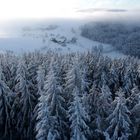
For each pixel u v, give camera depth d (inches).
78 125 1131.9
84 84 1456.7
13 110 1584.6
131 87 1877.5
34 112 1502.2
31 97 1550.2
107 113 1274.6
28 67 1843.0
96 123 1269.7
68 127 1279.5
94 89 1393.9
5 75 1950.1
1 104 1530.5
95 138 1268.5
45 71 1797.5
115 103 1212.5
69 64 1998.0
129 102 1378.0
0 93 1507.1
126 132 1155.3
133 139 1293.1
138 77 2057.1
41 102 1182.9
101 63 2058.3
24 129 1569.9
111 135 1192.8
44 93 1342.3
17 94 1603.1
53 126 1167.0
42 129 1147.3
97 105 1312.7
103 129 1250.0
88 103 1375.5
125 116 1166.3
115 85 1900.8
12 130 1609.3
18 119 1582.2
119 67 2214.6
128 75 1940.2
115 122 1168.2
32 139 1523.1
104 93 1299.2
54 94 1266.0
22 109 1549.0
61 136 1253.7
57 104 1273.4
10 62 2110.0
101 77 1829.5
